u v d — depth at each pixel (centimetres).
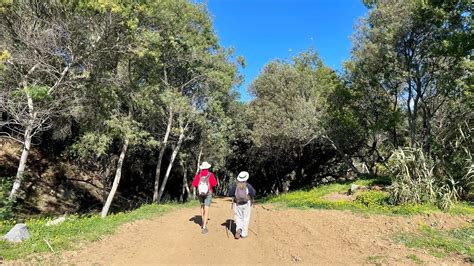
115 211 2603
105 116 1766
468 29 1653
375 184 2022
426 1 1761
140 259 795
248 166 4247
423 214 1192
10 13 1423
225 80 2325
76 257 769
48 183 2525
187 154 3059
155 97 2023
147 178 3509
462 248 817
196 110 2427
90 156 2294
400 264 715
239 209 998
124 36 1548
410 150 1466
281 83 2850
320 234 1009
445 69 1917
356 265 732
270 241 950
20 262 711
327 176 3925
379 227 1057
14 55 1437
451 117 1984
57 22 1458
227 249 883
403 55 2056
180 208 1662
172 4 1866
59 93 1552
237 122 3173
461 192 1470
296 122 2620
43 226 1022
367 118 2595
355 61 2328
